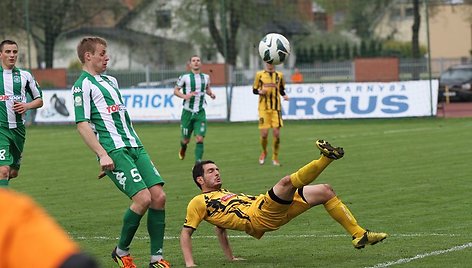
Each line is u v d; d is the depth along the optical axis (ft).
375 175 98.99
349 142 143.23
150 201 49.34
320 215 71.72
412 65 262.67
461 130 160.76
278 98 116.57
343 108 191.11
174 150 140.15
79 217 75.25
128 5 325.42
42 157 133.69
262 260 53.52
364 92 190.60
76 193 91.86
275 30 302.86
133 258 56.08
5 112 68.49
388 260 52.21
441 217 69.36
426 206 75.56
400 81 189.57
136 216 49.55
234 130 177.58
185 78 122.21
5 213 15.46
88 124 49.70
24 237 15.23
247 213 51.57
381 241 53.57
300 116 192.95
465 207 74.43
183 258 55.36
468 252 54.24
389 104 189.26
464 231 62.54
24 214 15.47
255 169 110.52
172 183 98.07
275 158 115.75
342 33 314.14
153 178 50.57
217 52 317.01
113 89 50.90
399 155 120.67
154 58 320.91
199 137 120.98
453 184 89.56
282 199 49.83
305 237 62.03
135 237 64.49
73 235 66.13
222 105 198.29
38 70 239.91
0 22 266.98
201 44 319.06
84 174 109.91
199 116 121.80
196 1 318.65
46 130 193.88
